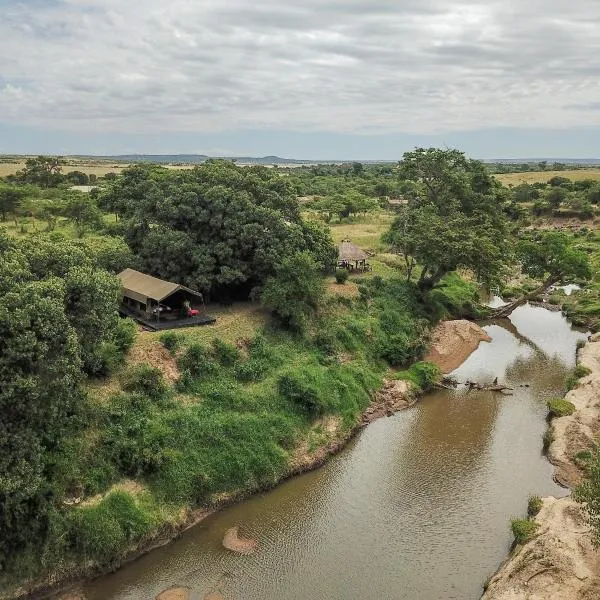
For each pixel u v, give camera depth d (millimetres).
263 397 43250
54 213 92938
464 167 83500
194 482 35656
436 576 31078
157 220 57562
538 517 34312
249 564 31734
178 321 50188
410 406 52469
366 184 173875
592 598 27453
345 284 68938
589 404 50562
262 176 65688
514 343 70812
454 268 71688
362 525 35281
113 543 30781
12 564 28562
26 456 28016
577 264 79500
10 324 26875
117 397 37438
